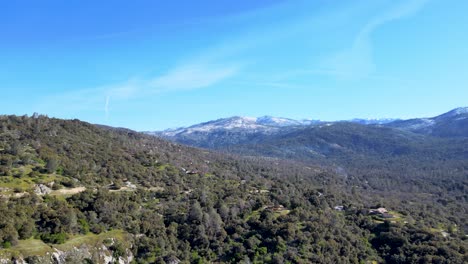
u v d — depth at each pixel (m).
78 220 91.75
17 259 71.19
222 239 104.62
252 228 110.88
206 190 129.62
